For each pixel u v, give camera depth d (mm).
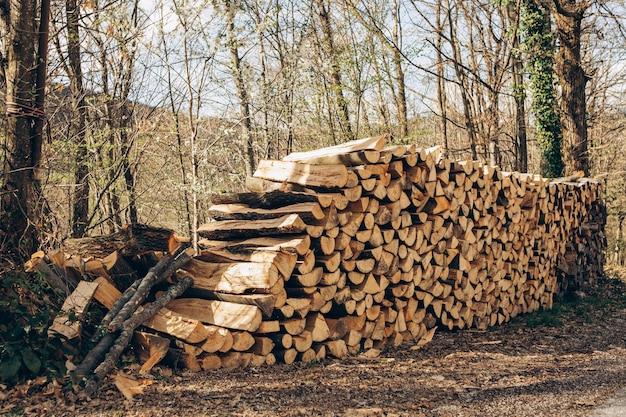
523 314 10023
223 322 5723
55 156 9602
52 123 10070
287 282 6051
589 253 13117
